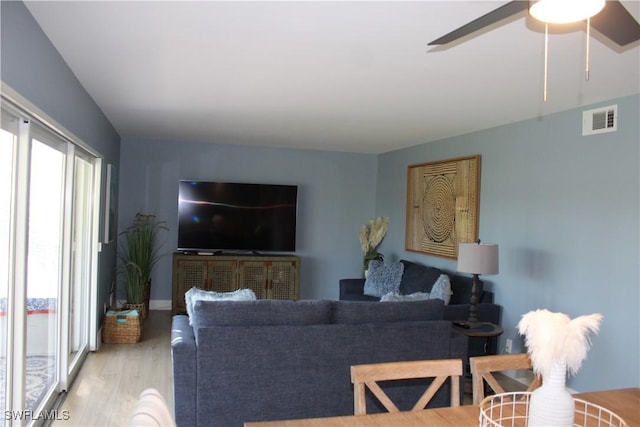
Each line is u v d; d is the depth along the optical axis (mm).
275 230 7031
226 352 2943
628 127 3496
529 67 2949
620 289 3521
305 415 3084
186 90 3805
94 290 4711
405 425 1623
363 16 2252
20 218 2580
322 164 7438
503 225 4727
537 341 1374
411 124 4914
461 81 3297
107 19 2375
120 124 5535
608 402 1862
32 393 3098
